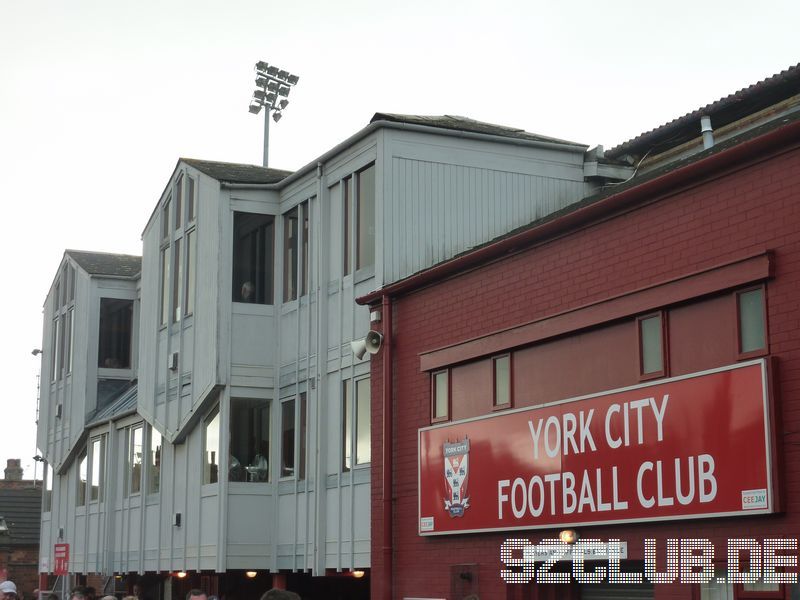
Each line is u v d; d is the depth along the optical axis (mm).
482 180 22391
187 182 26594
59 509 35094
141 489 28625
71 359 34750
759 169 13852
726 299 14133
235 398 24141
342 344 22406
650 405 14812
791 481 12945
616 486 15219
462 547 18281
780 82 19312
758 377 13312
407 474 19828
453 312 19250
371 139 22000
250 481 24062
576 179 23328
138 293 34094
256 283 24656
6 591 16875
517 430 17203
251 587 26750
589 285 16359
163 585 31141
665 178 14898
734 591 13570
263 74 43344
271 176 25984
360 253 22219
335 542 21938
